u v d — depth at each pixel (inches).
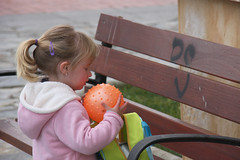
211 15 87.6
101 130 62.4
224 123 90.4
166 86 83.7
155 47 86.2
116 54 94.5
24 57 65.3
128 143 68.1
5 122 92.5
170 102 154.1
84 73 67.1
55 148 64.6
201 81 77.8
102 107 65.4
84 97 71.2
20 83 177.9
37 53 66.4
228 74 73.6
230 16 84.4
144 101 155.1
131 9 376.5
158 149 114.2
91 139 61.2
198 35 91.2
